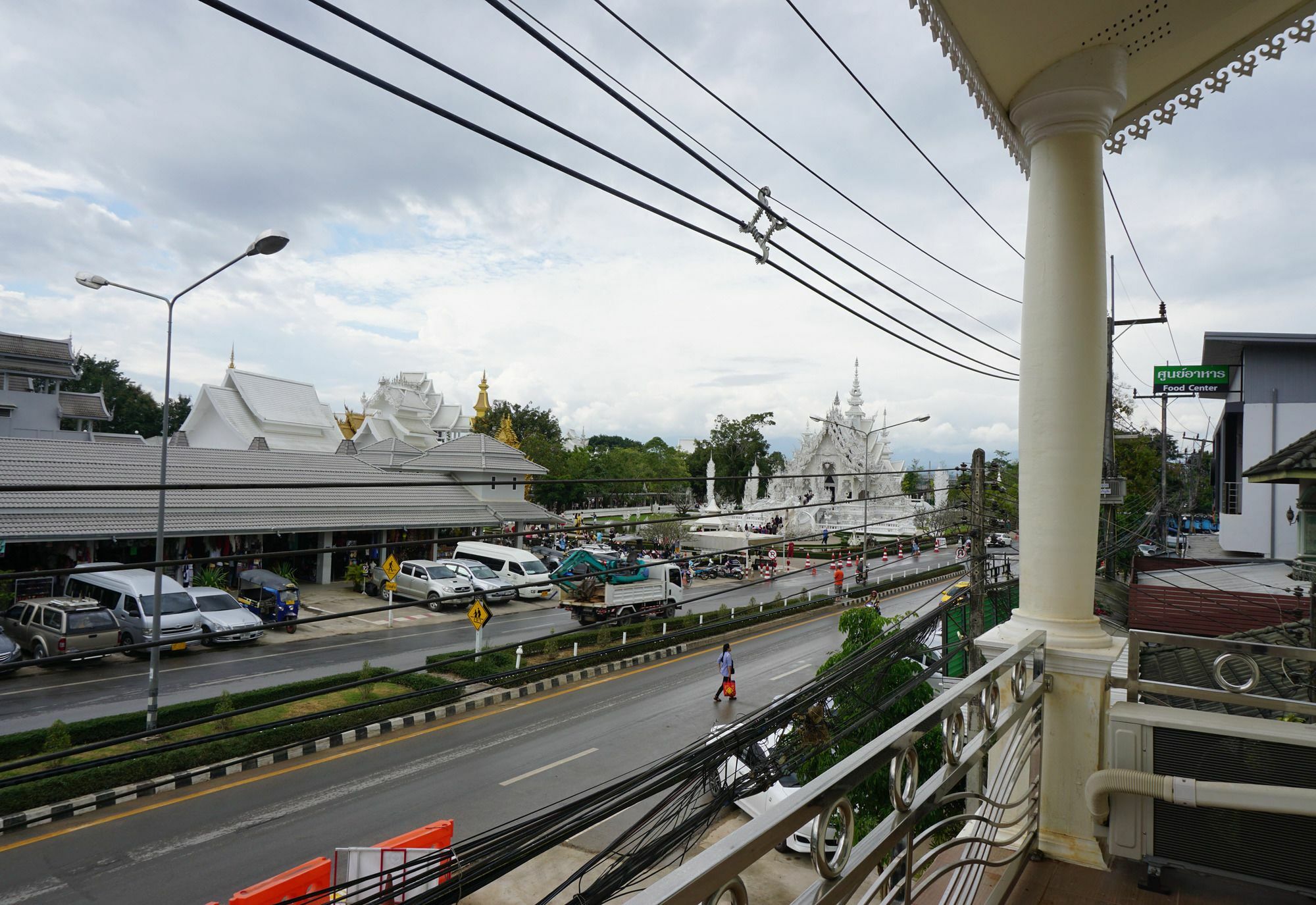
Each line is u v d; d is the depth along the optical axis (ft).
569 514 174.50
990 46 12.35
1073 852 11.45
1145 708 11.30
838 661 31.42
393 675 14.67
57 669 53.83
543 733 45.50
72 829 32.19
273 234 22.84
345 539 95.04
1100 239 12.53
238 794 36.09
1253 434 62.54
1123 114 15.31
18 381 124.16
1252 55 13.69
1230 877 10.38
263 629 11.50
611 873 10.59
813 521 177.27
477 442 113.91
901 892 7.02
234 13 8.11
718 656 66.39
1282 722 10.64
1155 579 35.27
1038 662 11.32
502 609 85.56
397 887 10.50
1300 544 32.35
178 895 27.45
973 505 32.30
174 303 40.70
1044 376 12.44
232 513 70.90
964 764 8.17
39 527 57.62
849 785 5.48
